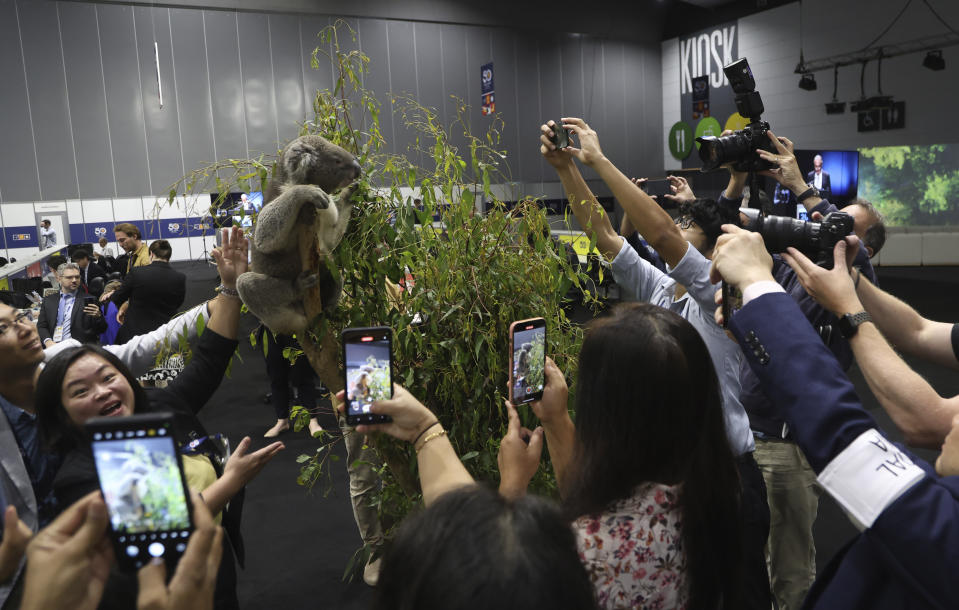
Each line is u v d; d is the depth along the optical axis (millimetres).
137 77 18516
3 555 933
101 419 839
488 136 2129
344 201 1728
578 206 2225
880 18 17547
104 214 18578
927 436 1027
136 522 848
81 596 780
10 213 17766
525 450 1381
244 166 1879
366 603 3145
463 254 1854
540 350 1420
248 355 8773
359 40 20547
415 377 1851
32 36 17484
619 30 24078
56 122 17922
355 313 1798
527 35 22891
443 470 1255
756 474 1942
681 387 1064
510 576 628
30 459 1727
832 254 1254
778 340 987
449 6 21484
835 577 988
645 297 2441
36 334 1808
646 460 1073
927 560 821
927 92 16672
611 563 1037
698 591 1137
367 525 3186
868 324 1088
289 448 5246
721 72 22578
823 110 19141
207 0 18828
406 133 20906
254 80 19594
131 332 5184
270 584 3334
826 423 911
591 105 24094
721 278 1148
